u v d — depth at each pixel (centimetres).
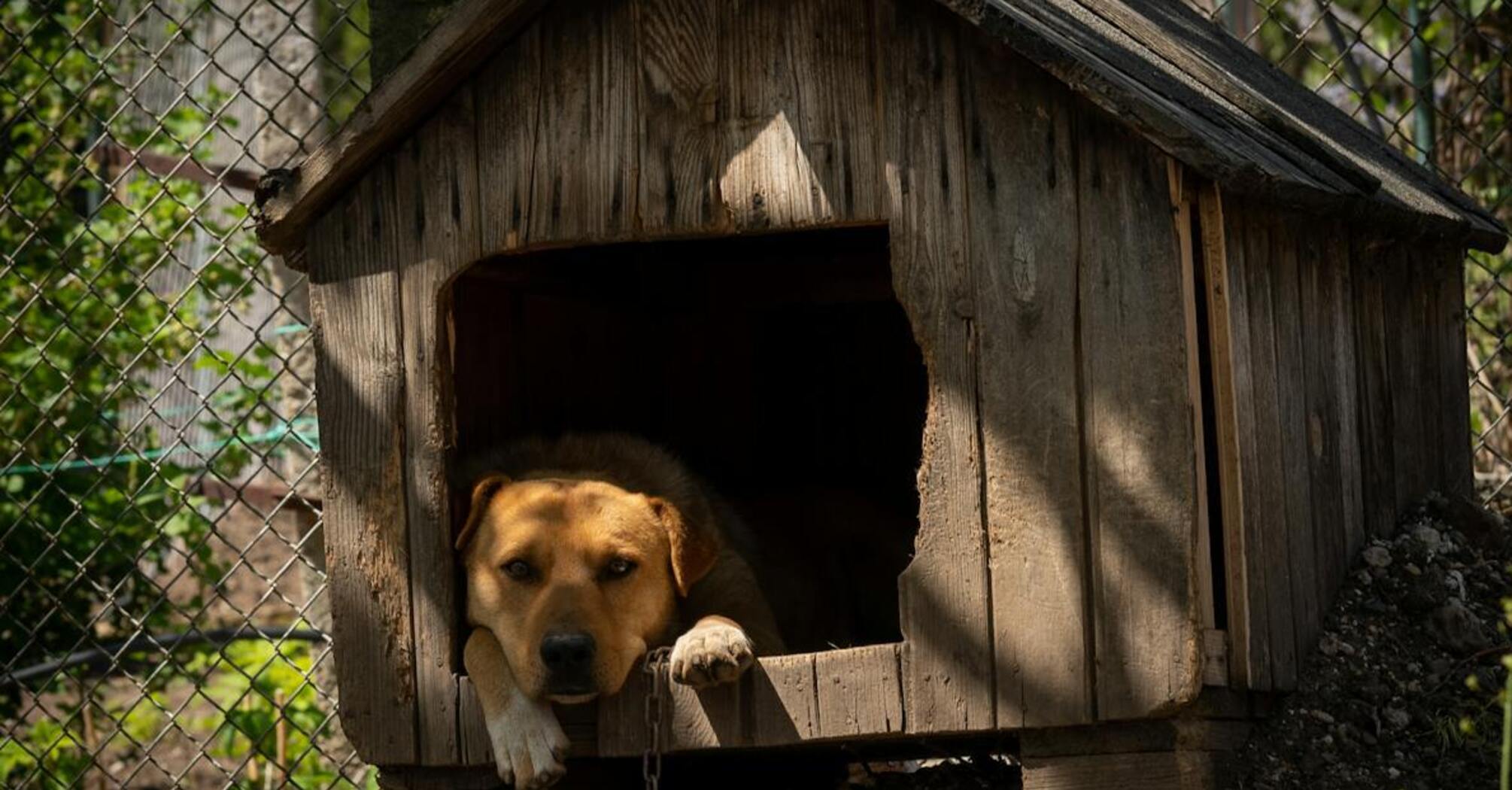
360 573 403
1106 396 351
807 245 547
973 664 358
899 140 367
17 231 758
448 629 396
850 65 371
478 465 435
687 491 441
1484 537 441
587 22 388
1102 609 349
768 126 375
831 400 579
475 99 396
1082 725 352
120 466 764
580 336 499
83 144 866
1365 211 383
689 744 377
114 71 828
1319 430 400
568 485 406
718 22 379
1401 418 455
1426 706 380
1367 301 440
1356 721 374
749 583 432
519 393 468
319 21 1429
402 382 401
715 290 566
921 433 570
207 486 984
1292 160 375
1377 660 388
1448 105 744
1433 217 435
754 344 578
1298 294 395
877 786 445
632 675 384
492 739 383
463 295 441
